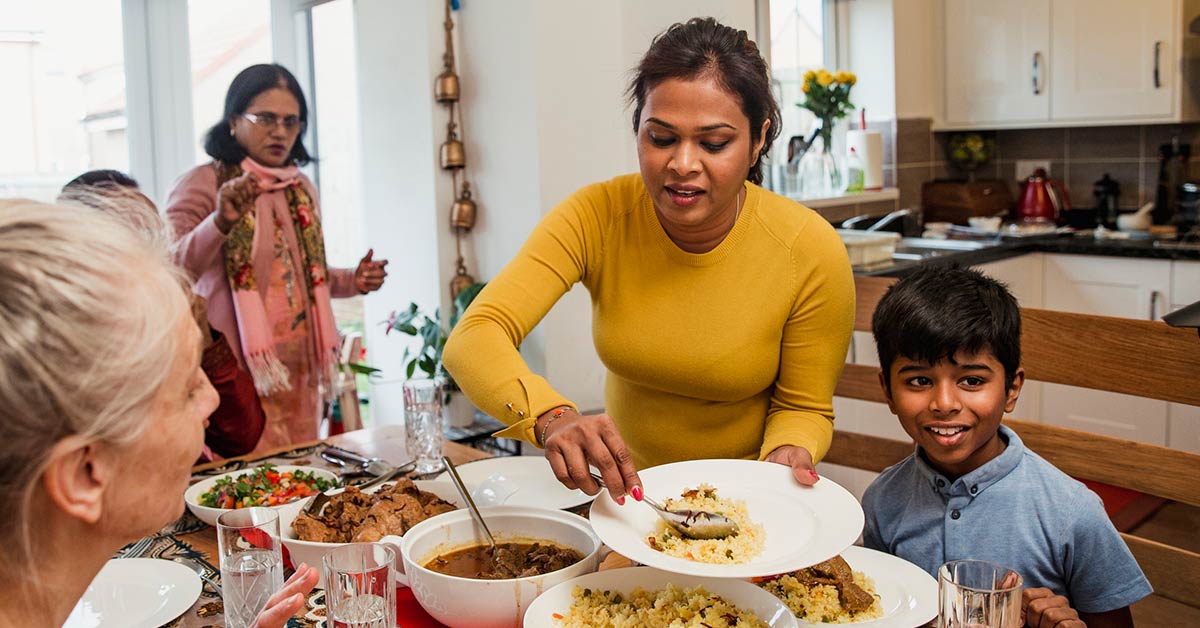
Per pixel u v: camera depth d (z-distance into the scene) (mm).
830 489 1234
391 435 2064
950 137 4625
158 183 3316
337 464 1843
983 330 1298
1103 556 1338
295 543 1304
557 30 3025
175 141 3330
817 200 3701
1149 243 3695
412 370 3184
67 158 3115
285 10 3566
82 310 619
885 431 3240
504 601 1121
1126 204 4320
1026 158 4605
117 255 659
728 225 1504
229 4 3414
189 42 3322
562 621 1098
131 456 679
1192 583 1404
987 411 1328
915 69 4379
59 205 672
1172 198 4125
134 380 647
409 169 3324
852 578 1177
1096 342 1546
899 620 1117
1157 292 3611
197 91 3361
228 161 2863
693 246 1521
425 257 3334
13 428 605
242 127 2844
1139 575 1336
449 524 1308
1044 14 4090
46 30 3021
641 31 3111
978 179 4699
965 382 1330
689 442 1633
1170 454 1461
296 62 3633
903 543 1462
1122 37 3889
